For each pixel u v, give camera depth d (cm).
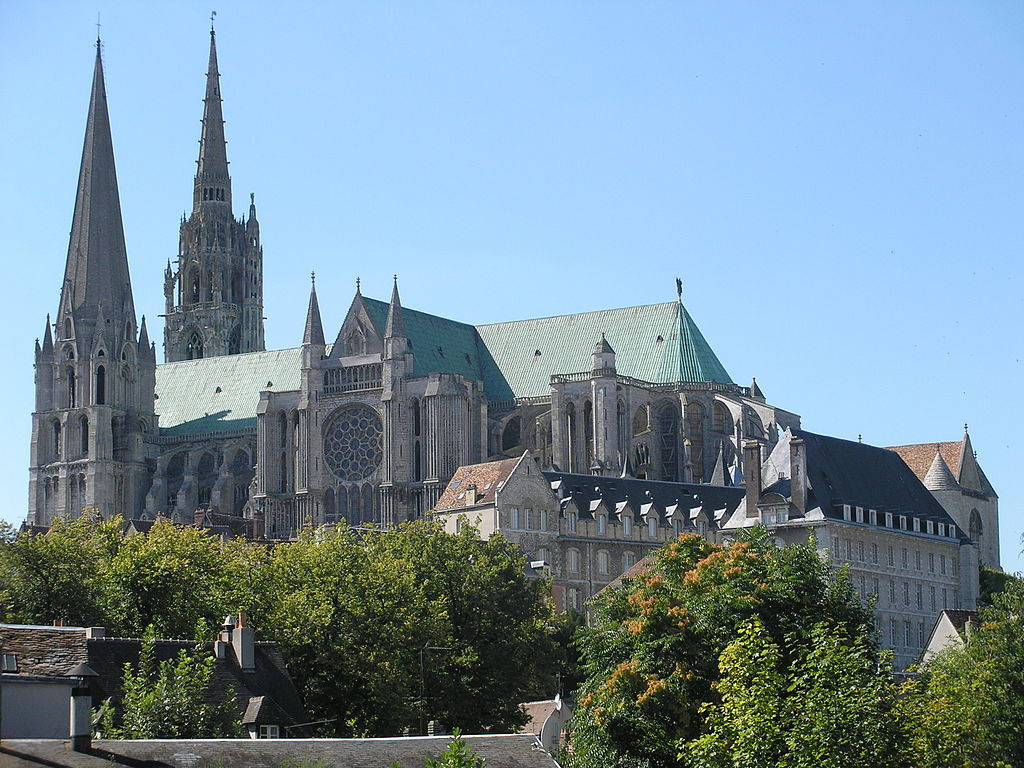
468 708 18588
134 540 19438
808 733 11212
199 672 12456
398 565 19600
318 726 15462
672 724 14312
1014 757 14050
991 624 15462
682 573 15912
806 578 14788
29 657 12338
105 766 9588
